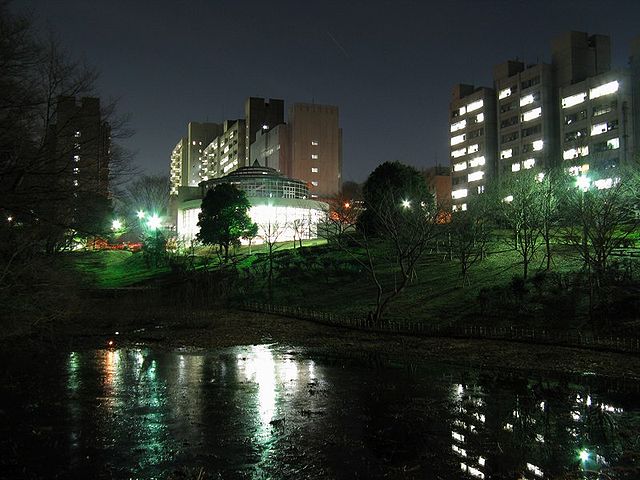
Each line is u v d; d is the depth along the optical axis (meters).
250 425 16.03
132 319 44.50
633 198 40.44
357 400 18.97
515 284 36.94
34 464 13.02
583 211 37.28
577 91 89.06
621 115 81.75
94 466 12.88
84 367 25.41
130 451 13.87
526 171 65.69
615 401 18.69
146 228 83.12
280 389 20.70
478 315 36.53
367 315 40.47
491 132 110.31
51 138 24.02
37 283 27.14
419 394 19.84
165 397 19.50
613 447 14.12
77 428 15.80
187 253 78.06
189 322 43.06
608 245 36.94
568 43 95.75
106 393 20.12
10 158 23.72
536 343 29.69
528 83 100.44
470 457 13.38
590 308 32.47
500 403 18.48
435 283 46.62
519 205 46.88
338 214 70.62
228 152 163.62
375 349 30.14
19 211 23.41
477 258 50.56
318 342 33.03
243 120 156.62
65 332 37.78
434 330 34.34
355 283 53.00
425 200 54.75
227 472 12.48
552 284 38.22
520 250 50.16
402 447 14.09
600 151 83.75
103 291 56.88
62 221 26.88
